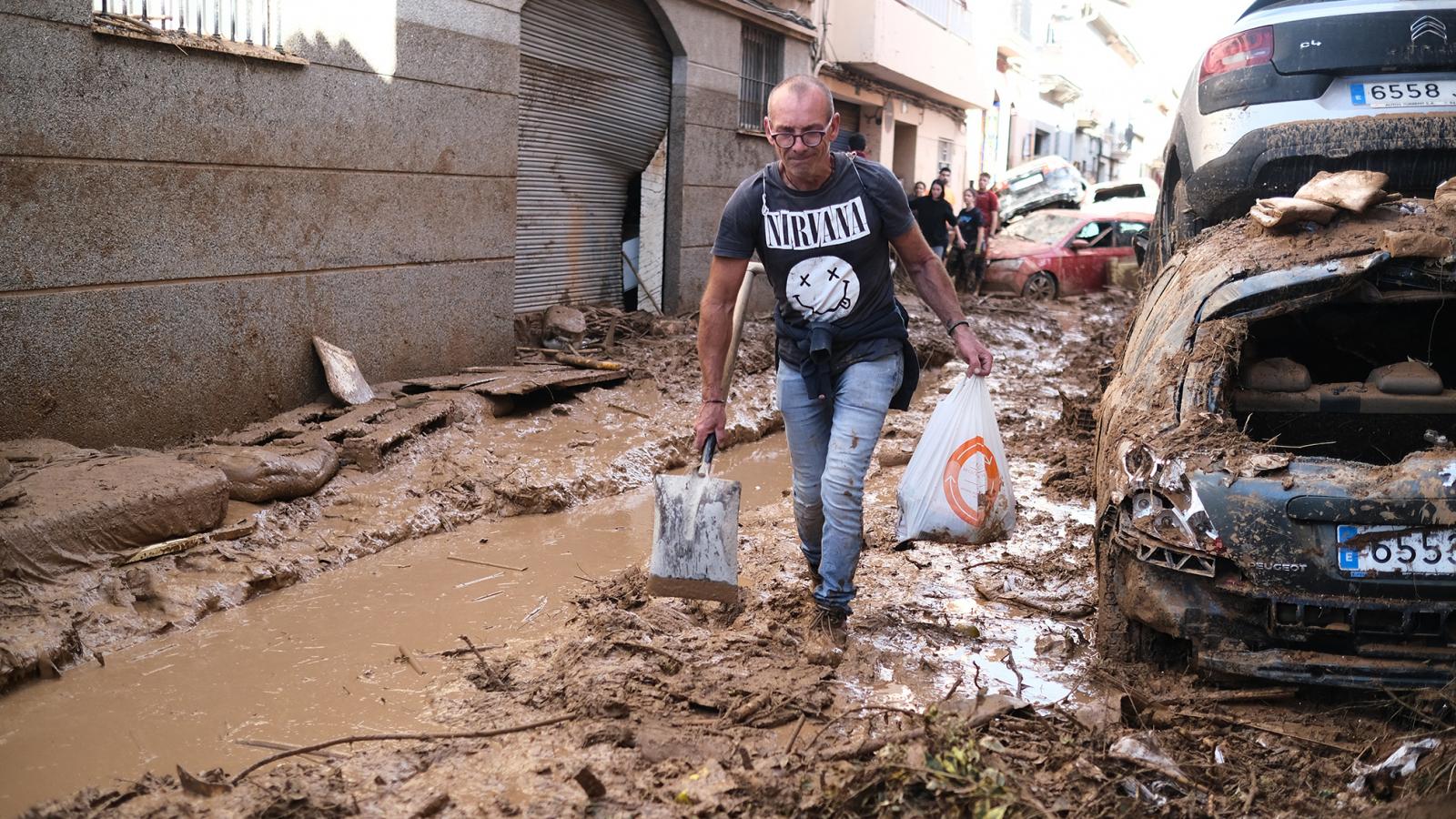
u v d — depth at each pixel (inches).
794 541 232.4
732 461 322.3
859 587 205.5
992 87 1066.7
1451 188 174.2
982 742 135.0
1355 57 225.9
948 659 173.9
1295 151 227.8
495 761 137.5
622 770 134.7
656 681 157.9
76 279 232.4
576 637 176.4
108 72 234.5
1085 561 223.9
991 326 598.9
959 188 1075.9
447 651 174.1
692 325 467.8
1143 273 309.6
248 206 271.3
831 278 164.1
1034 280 745.0
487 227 360.2
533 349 398.9
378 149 311.0
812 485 178.1
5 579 176.9
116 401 243.3
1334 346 212.1
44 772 135.6
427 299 336.8
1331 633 141.7
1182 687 153.4
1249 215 186.5
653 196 496.7
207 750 141.9
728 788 129.5
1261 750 138.3
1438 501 138.9
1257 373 171.8
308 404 293.7
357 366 302.4
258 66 270.1
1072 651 177.0
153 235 248.1
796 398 173.0
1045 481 285.4
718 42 512.1
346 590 204.4
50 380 229.3
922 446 171.6
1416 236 157.6
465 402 305.1
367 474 255.8
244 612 191.8
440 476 261.0
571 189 446.9
